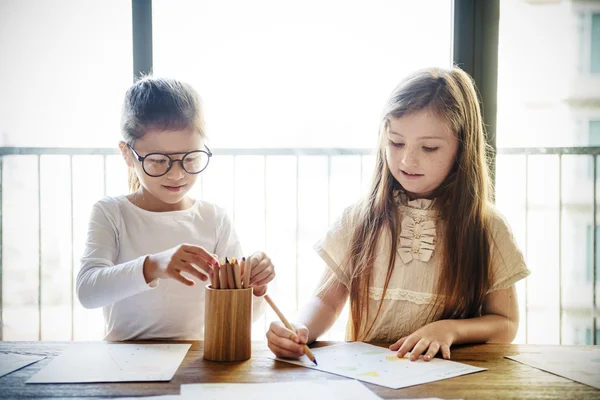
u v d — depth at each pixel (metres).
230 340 0.97
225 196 2.77
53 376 0.87
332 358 1.00
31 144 2.64
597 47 2.28
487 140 2.03
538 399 0.79
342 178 2.78
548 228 2.59
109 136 2.66
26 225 2.73
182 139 1.25
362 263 1.35
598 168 2.50
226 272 0.97
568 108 2.37
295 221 2.82
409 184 1.30
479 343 1.13
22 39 2.55
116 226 1.34
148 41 2.05
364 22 2.71
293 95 2.83
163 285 1.35
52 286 2.79
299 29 2.79
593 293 2.61
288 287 2.89
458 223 1.30
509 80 2.29
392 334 1.33
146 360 0.97
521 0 2.24
